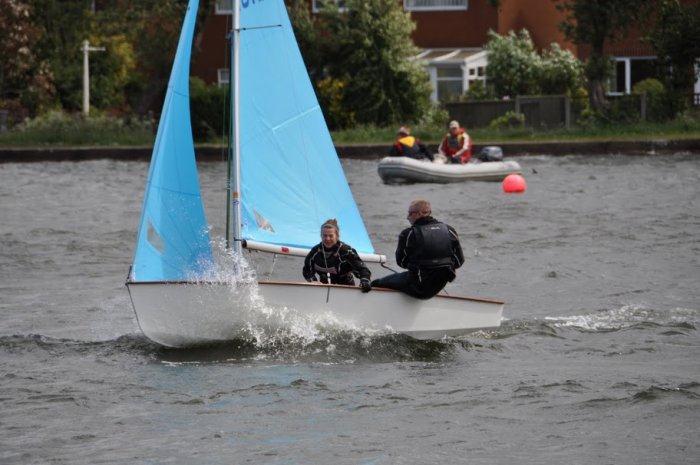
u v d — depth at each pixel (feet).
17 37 508.94
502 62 522.06
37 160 454.81
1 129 501.15
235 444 111.04
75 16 537.24
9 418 119.44
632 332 156.35
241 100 149.89
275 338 144.56
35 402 124.77
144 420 118.21
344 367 137.08
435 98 559.79
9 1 506.48
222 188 337.72
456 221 267.80
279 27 152.87
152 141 482.69
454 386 129.39
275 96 152.35
